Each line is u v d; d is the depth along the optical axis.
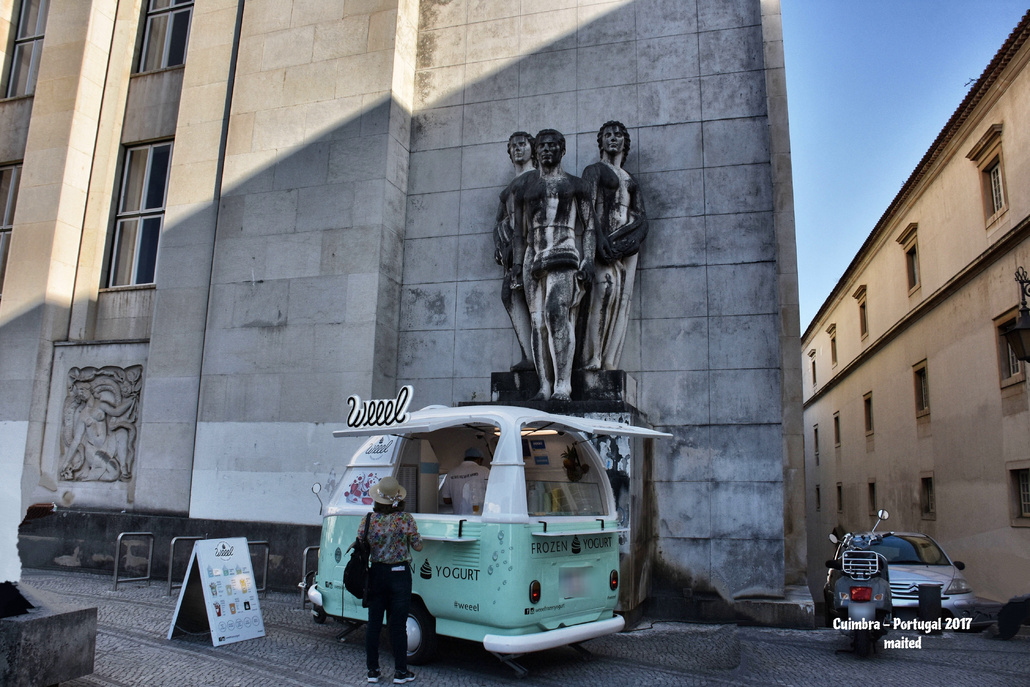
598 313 9.07
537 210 8.99
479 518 5.75
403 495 5.72
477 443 7.11
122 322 12.27
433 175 10.98
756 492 8.87
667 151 10.02
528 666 6.11
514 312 9.48
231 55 11.89
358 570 5.54
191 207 11.52
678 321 9.53
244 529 10.09
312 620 7.82
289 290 10.60
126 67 13.32
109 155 13.02
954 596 9.25
